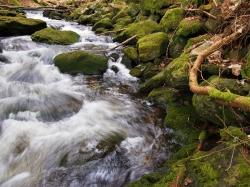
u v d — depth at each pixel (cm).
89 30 507
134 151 203
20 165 191
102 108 253
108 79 313
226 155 150
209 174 147
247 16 225
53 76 318
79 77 317
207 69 212
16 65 338
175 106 241
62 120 236
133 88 292
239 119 171
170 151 204
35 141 208
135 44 364
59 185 176
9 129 222
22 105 255
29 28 442
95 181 180
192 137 204
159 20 408
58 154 196
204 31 285
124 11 510
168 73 248
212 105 181
